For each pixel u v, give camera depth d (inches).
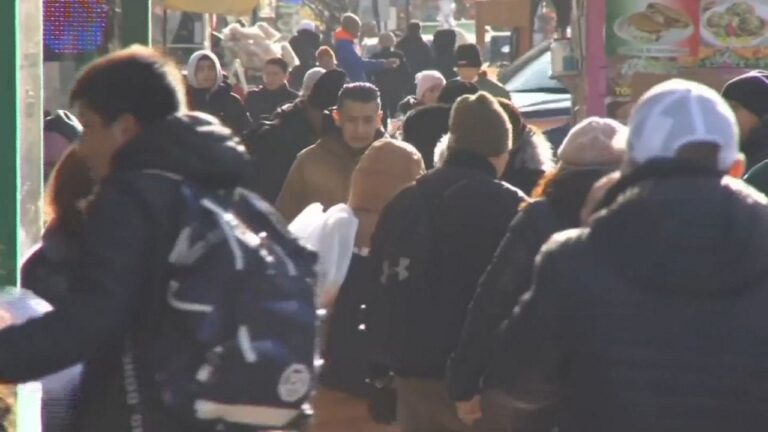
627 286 542.0
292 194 1229.1
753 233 543.5
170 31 3053.6
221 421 529.7
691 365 535.8
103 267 520.1
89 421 538.0
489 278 749.3
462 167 852.6
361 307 968.9
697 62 1375.5
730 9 1370.6
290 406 537.0
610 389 538.6
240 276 533.0
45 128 1003.3
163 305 529.3
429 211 844.0
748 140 1020.5
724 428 536.1
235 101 1950.1
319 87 1450.5
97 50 1188.5
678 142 553.6
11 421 586.2
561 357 554.9
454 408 850.1
